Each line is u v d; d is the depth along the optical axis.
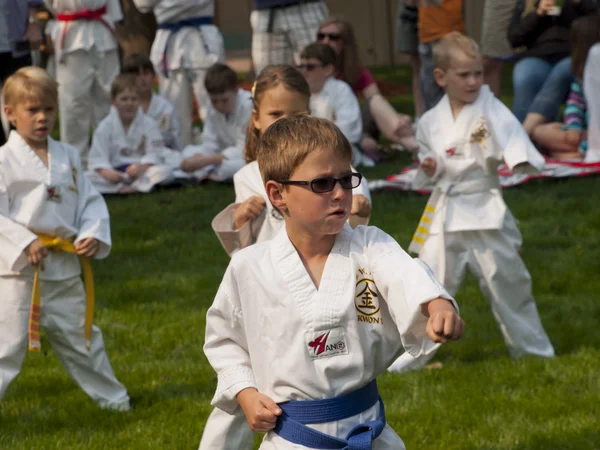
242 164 15.51
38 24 14.24
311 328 4.28
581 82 15.63
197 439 6.79
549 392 7.34
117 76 15.21
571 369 7.78
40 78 6.87
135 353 8.67
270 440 4.39
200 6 16.58
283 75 6.11
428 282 4.08
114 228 13.07
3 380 6.84
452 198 8.05
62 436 6.92
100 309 9.89
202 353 8.62
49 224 6.96
